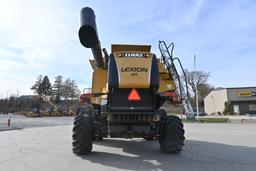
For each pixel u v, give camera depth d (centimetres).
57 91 10406
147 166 657
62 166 659
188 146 1010
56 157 777
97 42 814
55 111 6781
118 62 776
